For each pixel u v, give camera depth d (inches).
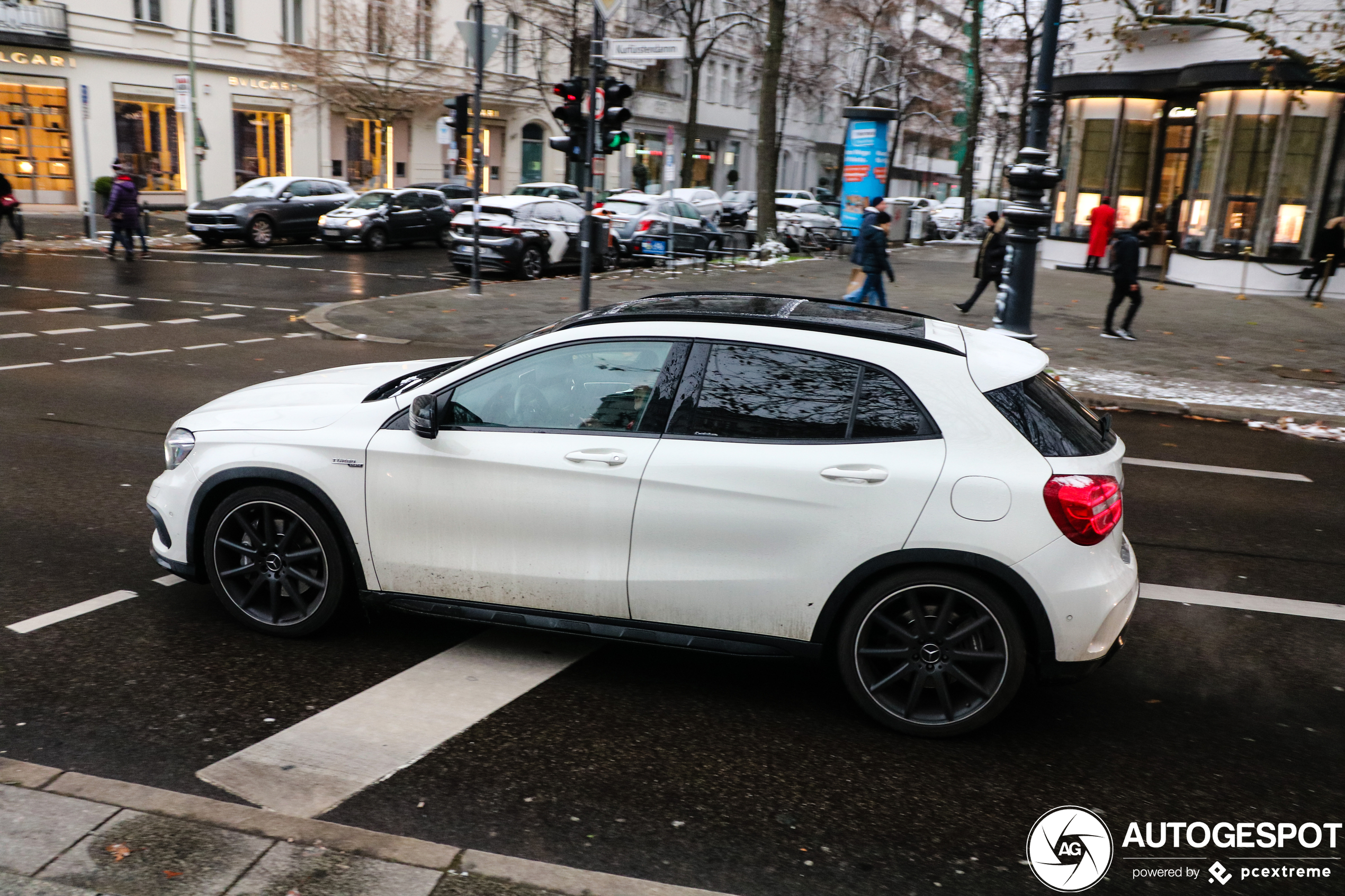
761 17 1740.9
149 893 108.3
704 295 193.0
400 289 756.0
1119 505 157.1
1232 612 218.2
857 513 154.5
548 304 681.6
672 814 134.6
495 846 125.4
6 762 132.5
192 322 571.8
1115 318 683.4
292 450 175.6
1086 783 148.3
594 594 165.8
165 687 162.6
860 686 159.3
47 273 741.9
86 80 1282.0
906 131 2701.8
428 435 166.4
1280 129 816.9
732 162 2337.6
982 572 153.6
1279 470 347.9
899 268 1010.7
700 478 158.7
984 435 153.9
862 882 122.5
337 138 1611.7
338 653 178.2
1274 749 160.7
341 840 119.3
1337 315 737.0
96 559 216.7
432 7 1648.6
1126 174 981.8
